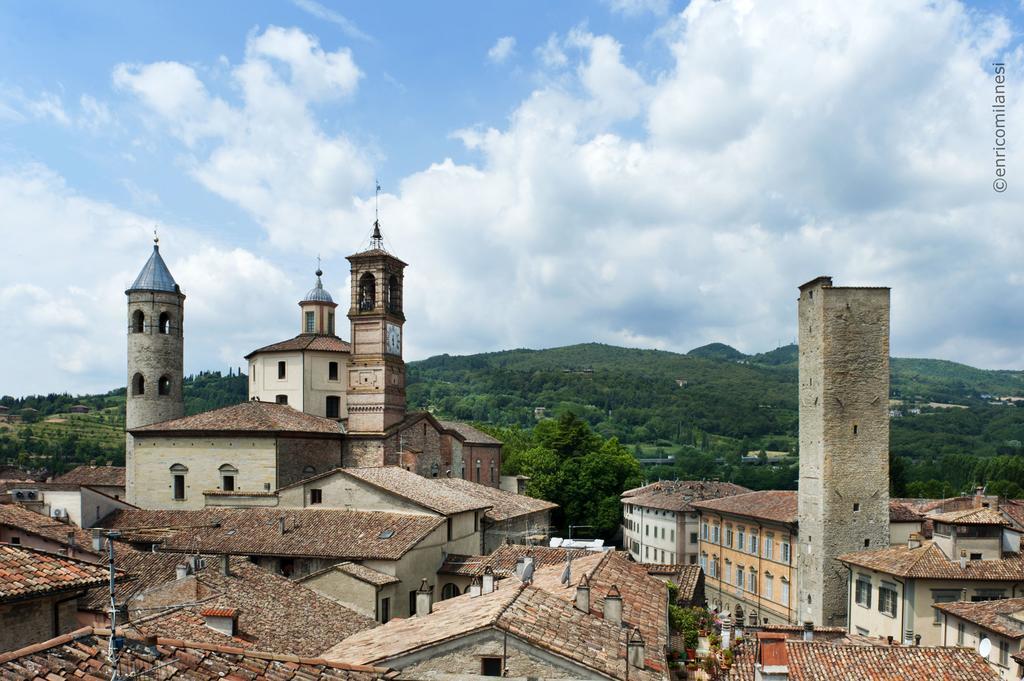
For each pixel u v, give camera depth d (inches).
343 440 3078.2
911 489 5743.1
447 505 2475.4
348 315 3125.0
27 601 911.7
